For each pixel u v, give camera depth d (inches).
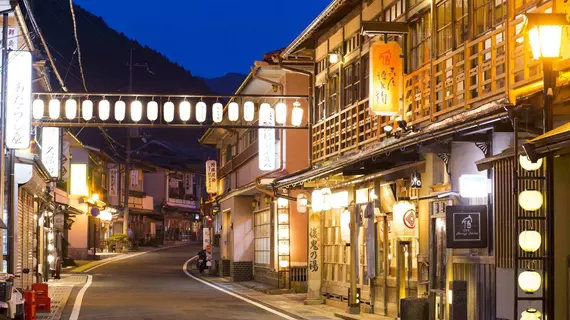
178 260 2637.8
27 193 1184.2
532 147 438.6
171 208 4055.1
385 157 770.8
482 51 610.5
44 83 1197.1
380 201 860.6
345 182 976.3
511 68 555.2
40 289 942.4
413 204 768.3
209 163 2309.3
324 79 1091.9
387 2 853.8
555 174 506.0
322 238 1100.5
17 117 922.7
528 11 561.3
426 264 739.4
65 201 2180.1
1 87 856.3
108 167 3198.8
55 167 1412.4
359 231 966.4
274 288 1330.0
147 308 987.9
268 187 1330.0
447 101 709.3
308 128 1123.9
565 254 501.7
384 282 873.5
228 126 1097.4
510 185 549.6
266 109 1280.8
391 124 819.4
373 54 783.7
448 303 650.2
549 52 441.1
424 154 751.1
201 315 903.7
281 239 1337.4
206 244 2068.2
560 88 471.2
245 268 1673.2
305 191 1168.2
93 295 1205.7
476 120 535.5
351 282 911.0
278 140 1374.3
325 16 969.5
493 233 588.7
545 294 487.5
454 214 614.2
